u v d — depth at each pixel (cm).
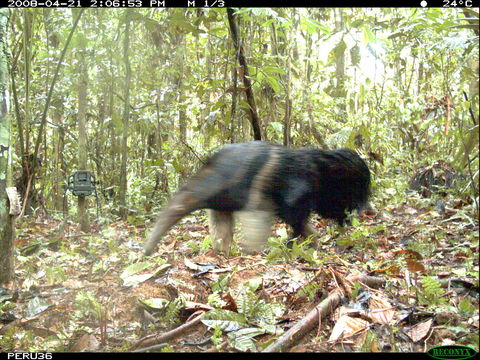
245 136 411
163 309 173
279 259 222
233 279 199
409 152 480
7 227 200
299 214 252
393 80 530
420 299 167
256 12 251
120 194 362
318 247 264
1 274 200
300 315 165
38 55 388
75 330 160
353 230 296
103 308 169
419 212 355
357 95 520
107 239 274
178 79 428
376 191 385
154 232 224
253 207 231
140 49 341
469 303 163
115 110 390
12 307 183
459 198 348
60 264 230
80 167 306
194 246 263
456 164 171
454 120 267
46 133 421
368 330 147
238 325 155
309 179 254
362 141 431
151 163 381
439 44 267
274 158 243
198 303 171
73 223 335
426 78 484
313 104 463
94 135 436
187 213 229
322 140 397
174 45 358
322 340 148
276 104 380
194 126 461
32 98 376
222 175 231
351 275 184
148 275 198
